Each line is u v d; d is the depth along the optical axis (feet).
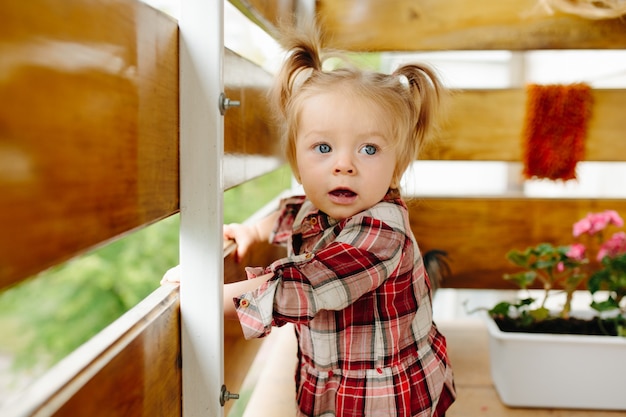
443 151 5.62
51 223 1.47
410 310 3.23
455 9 5.49
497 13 5.46
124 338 2.04
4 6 1.29
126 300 9.14
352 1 5.53
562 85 5.40
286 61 3.51
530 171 5.56
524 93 5.52
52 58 1.47
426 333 3.36
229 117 3.16
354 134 3.08
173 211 2.44
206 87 2.48
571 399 4.25
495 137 5.58
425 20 5.51
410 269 3.19
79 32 1.60
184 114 2.49
